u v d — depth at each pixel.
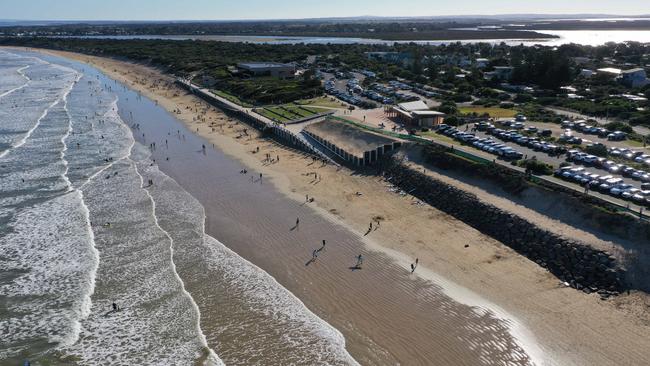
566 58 128.00
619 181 51.66
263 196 62.06
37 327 36.38
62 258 45.91
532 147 68.25
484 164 60.19
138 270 44.09
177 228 52.69
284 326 36.47
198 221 54.56
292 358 33.16
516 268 43.47
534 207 50.31
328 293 40.62
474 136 72.19
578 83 130.38
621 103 98.50
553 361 32.41
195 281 42.44
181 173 71.06
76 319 37.31
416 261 45.28
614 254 41.12
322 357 33.19
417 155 67.81
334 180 67.56
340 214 56.19
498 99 111.38
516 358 32.78
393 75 151.12
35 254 46.53
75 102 124.31
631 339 34.00
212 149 84.00
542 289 40.28
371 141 75.81
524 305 38.31
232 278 42.91
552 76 121.25
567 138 71.88
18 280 42.25
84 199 60.00
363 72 158.50
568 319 36.41
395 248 47.88
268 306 38.94
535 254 44.81
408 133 78.19
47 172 69.25
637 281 39.06
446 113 92.31
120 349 34.19
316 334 35.53
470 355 33.19
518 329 35.59
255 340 35.00
